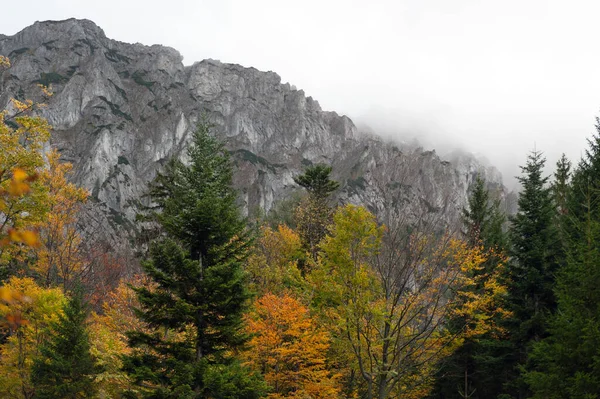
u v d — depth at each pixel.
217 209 14.62
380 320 13.45
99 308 25.89
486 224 24.80
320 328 16.73
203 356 14.06
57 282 28.56
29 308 18.53
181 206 16.00
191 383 12.73
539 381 12.16
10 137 16.38
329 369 18.31
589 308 12.53
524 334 20.20
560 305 13.52
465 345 22.61
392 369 12.83
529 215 22.59
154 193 23.56
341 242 13.38
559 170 23.19
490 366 22.44
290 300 16.88
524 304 21.09
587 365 11.61
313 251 27.09
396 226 12.77
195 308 13.46
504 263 20.92
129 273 24.59
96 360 18.84
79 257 26.55
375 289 13.69
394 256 12.71
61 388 17.19
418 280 12.64
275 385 16.48
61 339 18.22
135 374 13.01
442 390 24.62
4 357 18.97
